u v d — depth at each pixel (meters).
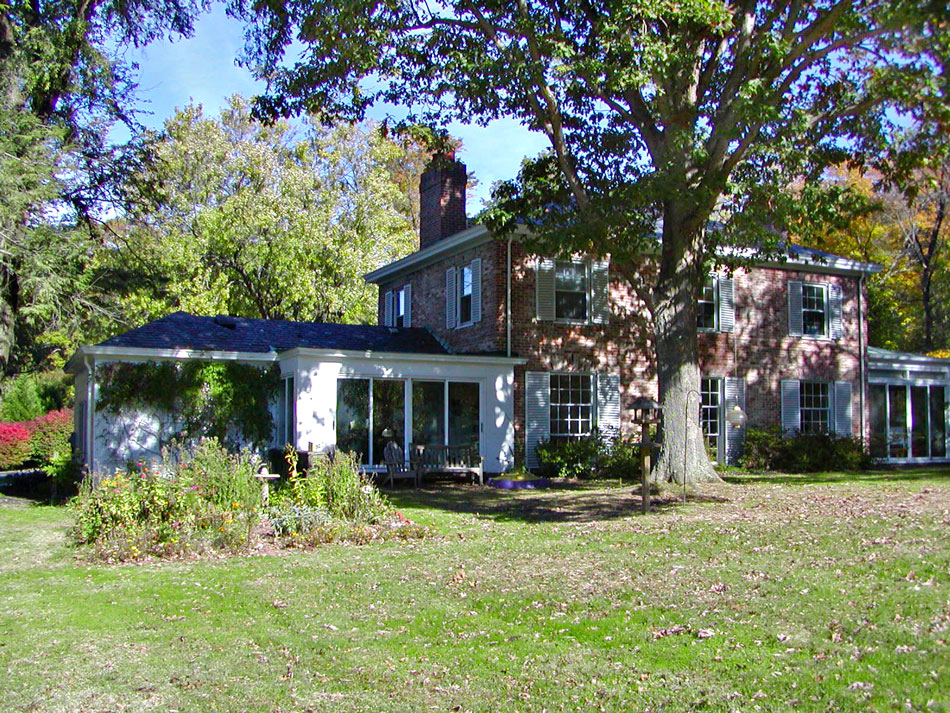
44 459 25.20
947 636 5.60
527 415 20.80
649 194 14.98
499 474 19.98
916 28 6.41
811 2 14.15
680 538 10.24
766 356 24.14
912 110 13.97
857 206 15.28
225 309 30.77
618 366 22.05
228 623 7.04
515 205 17.97
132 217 22.09
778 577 7.72
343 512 12.08
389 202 36.50
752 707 4.68
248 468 12.36
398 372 19.16
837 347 25.39
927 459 26.53
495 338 20.62
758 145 14.98
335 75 15.93
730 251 20.38
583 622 6.66
